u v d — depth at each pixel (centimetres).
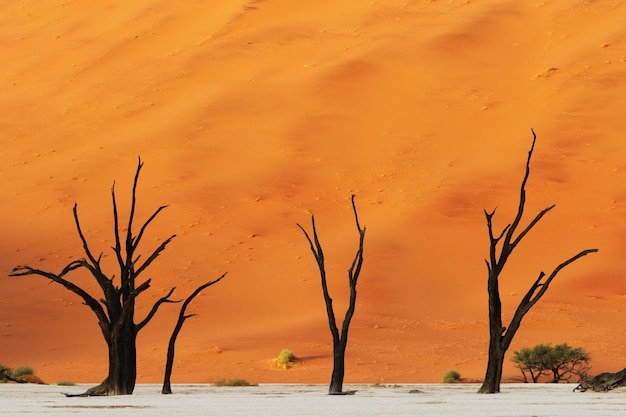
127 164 15350
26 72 19538
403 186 14250
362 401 3709
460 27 18662
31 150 16388
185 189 14438
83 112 17600
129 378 4162
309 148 15375
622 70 17012
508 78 17112
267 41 18938
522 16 19125
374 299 11519
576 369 9031
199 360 9650
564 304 11138
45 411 3081
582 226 13025
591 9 19162
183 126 16262
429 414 2806
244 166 15000
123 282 4150
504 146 15062
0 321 11375
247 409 3127
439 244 12812
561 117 15700
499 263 4512
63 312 11681
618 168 14325
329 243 12975
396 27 18962
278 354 9744
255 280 12231
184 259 12788
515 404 3412
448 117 16038
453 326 10725
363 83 17100
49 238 13562
